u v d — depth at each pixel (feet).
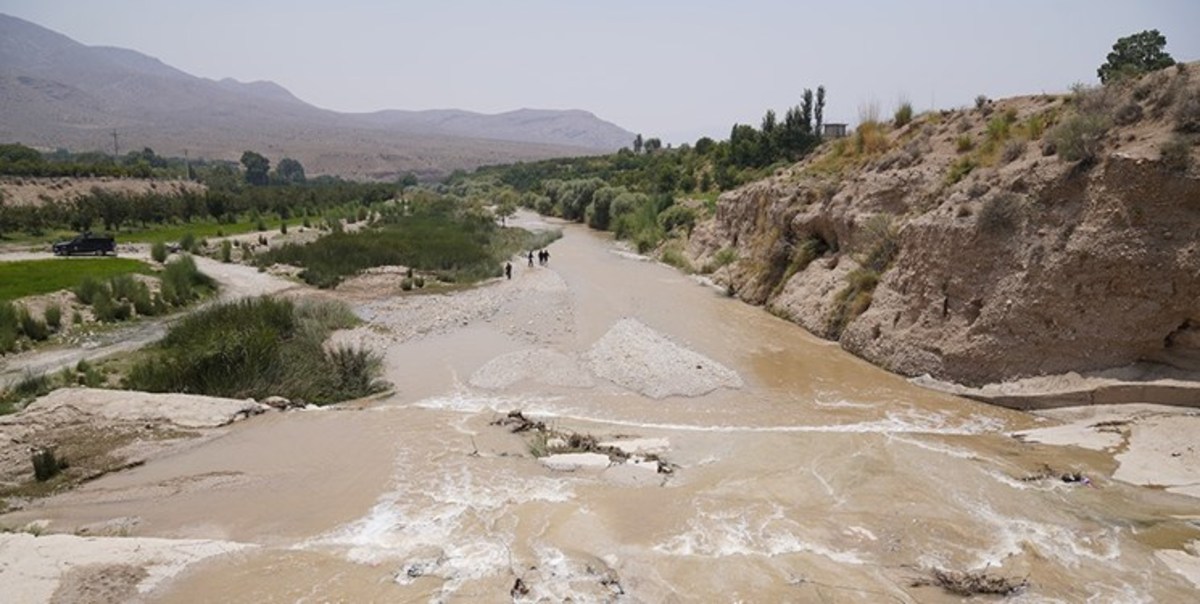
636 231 208.44
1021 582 36.78
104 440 56.08
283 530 43.73
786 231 119.75
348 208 275.59
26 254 146.00
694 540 41.57
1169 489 47.16
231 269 138.10
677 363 78.59
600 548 40.45
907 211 94.07
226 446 56.80
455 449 55.98
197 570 38.40
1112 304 61.67
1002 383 67.10
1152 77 71.26
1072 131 69.92
